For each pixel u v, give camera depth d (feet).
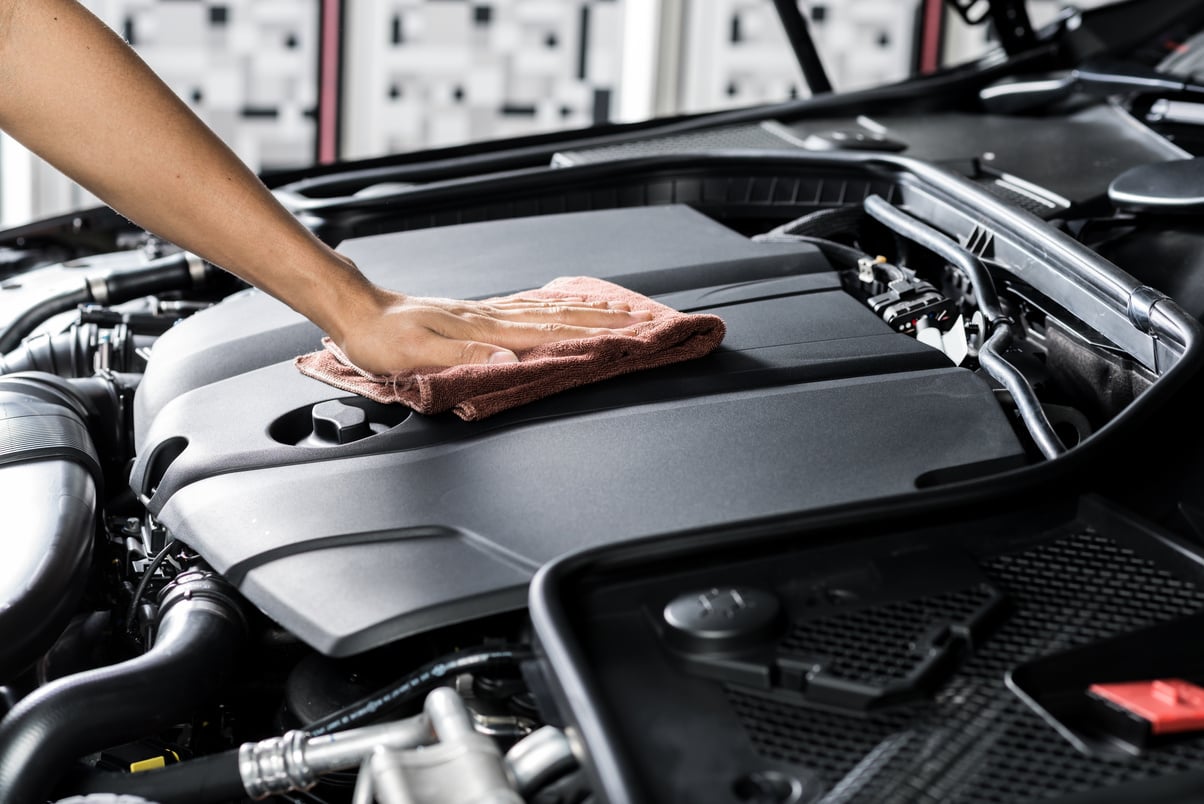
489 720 2.18
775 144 4.87
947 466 2.44
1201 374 2.50
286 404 2.84
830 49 14.23
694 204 4.51
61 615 2.35
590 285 3.24
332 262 2.80
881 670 1.75
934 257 3.89
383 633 2.03
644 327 2.89
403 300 2.89
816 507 2.03
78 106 2.48
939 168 4.01
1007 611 1.90
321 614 2.08
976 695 1.74
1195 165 3.50
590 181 4.48
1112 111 4.69
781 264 3.52
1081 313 3.14
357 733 1.99
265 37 12.52
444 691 1.95
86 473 2.79
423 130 13.35
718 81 13.92
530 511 2.30
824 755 1.64
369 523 2.29
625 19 13.42
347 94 12.96
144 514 3.15
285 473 2.53
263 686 2.63
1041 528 2.13
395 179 4.78
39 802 2.02
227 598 2.43
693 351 2.85
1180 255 3.27
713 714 1.72
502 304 3.03
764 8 13.73
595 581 1.92
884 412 2.63
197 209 2.63
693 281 3.42
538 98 13.57
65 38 2.45
